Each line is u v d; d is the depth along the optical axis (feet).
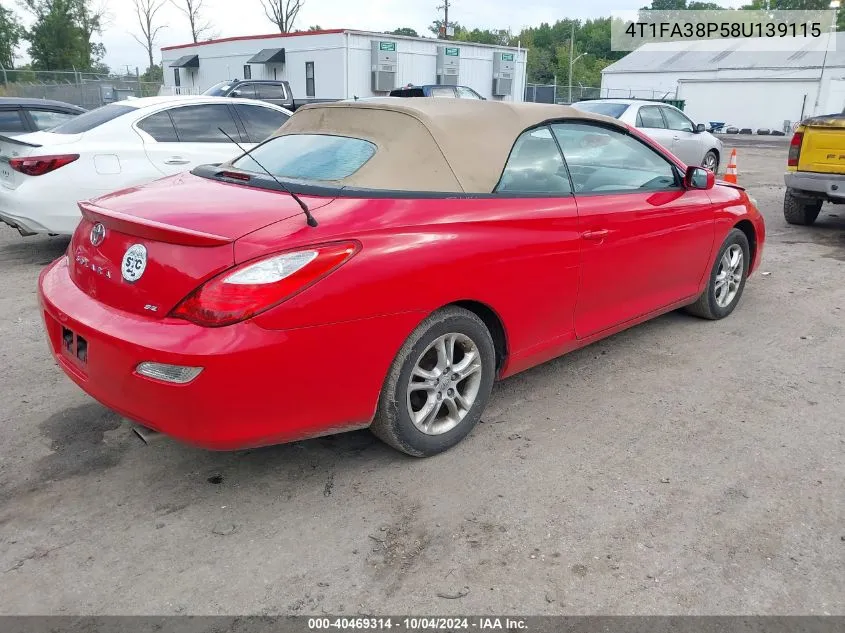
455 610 7.63
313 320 8.42
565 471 10.38
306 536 8.82
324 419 9.01
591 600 7.80
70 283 9.93
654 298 14.46
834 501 9.75
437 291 9.62
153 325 8.25
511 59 101.71
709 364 14.58
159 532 8.87
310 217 8.73
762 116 142.92
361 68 86.12
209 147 22.89
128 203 9.74
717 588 8.03
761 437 11.54
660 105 41.50
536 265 11.10
